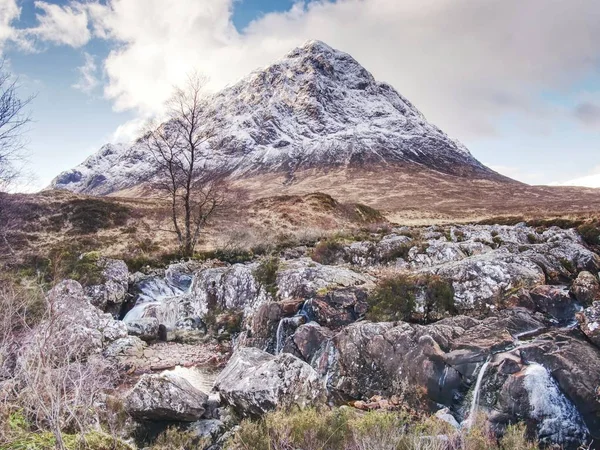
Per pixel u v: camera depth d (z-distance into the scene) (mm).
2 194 25844
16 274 18844
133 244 31172
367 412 8508
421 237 23438
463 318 11641
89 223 37969
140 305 19422
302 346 12625
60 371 6512
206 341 16359
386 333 11281
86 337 13891
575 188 126312
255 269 17703
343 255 20641
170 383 9000
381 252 19797
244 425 7867
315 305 13898
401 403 10117
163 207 47188
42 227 35656
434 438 6609
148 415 8688
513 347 9961
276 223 41969
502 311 11906
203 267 23969
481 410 9016
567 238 21844
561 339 9898
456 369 9867
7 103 12812
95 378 8859
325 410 8500
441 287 13539
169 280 22562
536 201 98062
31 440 5355
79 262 20359
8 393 6301
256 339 14289
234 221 38844
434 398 9844
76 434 5801
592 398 8461
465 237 22922
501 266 13844
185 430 8625
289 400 8898
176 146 29781
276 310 14422
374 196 116625
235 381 9625
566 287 13422
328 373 11688
